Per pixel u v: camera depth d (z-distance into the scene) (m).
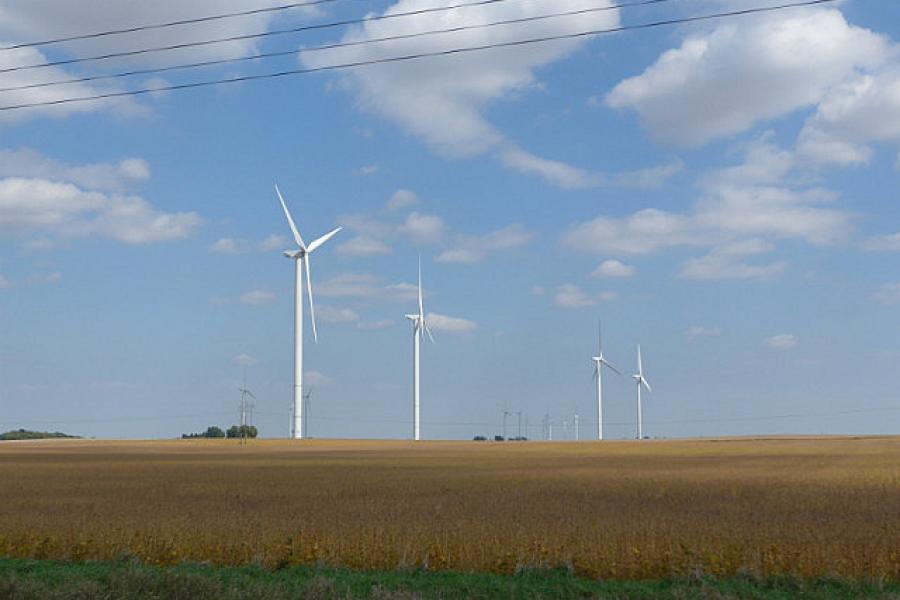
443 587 19.31
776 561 22.81
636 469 69.50
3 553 26.17
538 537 27.41
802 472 64.38
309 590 17.88
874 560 22.84
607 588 19.20
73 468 75.06
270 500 43.06
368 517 34.03
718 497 43.09
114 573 18.53
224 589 17.94
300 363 101.50
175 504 41.16
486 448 126.00
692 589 19.02
